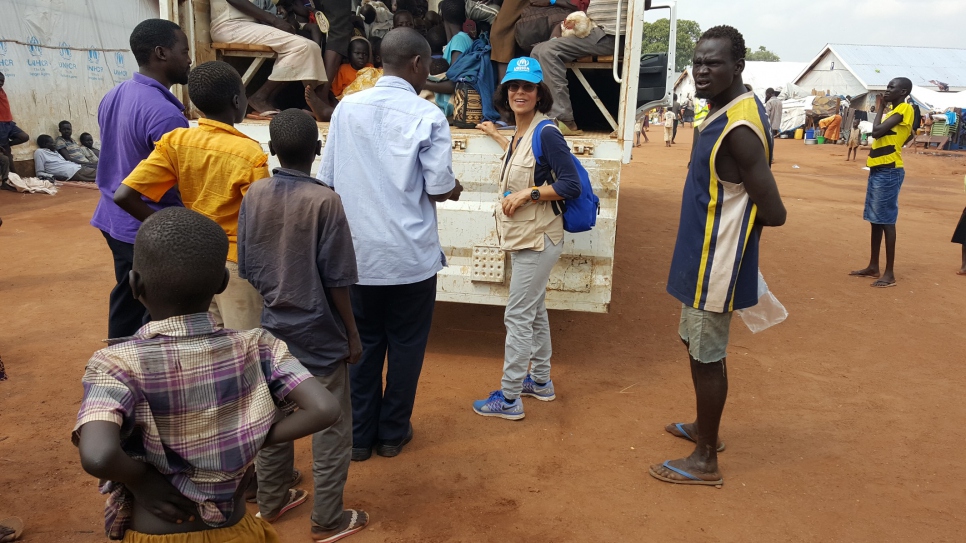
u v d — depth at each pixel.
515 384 3.99
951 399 4.47
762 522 3.10
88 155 12.98
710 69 2.94
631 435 3.92
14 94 11.94
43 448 3.55
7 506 3.05
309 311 2.61
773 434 3.96
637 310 6.29
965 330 5.86
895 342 5.54
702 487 3.39
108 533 1.75
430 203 3.27
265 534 1.91
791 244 9.19
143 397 1.57
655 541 2.95
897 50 37.88
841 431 4.01
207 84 2.86
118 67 14.59
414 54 3.16
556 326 5.81
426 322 3.43
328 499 2.83
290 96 6.01
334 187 3.16
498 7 5.63
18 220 9.20
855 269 7.93
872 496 3.33
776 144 30.19
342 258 2.62
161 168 2.87
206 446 1.65
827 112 31.73
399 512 3.12
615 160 4.36
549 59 4.73
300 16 5.85
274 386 1.75
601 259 4.47
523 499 3.25
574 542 2.93
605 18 4.74
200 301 1.70
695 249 3.13
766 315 3.53
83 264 7.18
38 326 5.34
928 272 7.85
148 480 1.62
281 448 2.89
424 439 3.81
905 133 6.91
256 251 2.63
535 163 3.69
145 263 1.64
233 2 5.07
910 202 13.84
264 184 2.65
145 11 15.28
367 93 3.13
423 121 3.07
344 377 2.78
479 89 5.12
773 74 46.31
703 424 3.35
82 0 13.45
